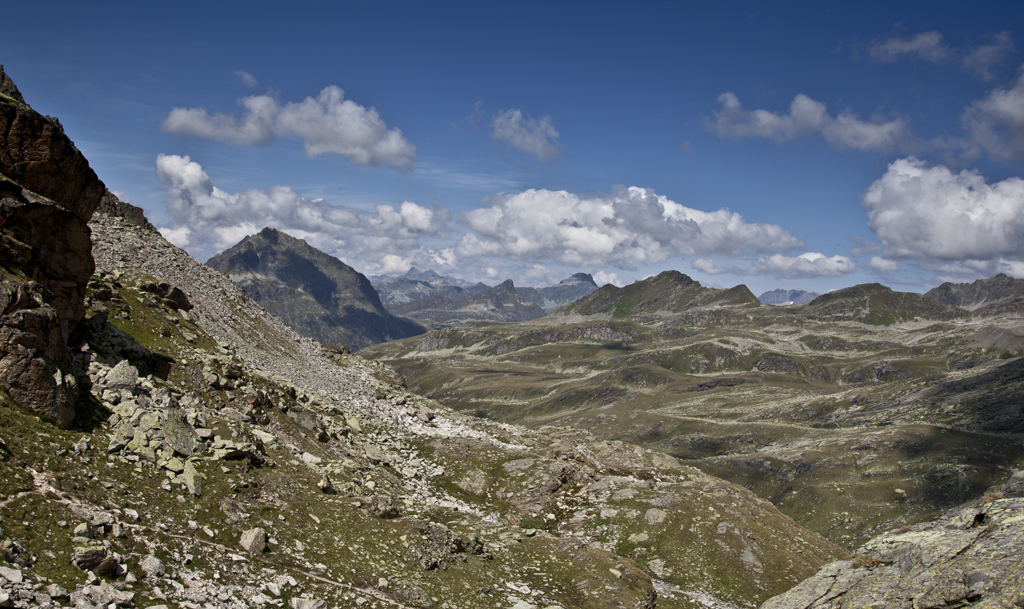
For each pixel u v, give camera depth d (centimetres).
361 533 4334
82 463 3241
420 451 8219
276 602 3136
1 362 3231
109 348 4809
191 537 3266
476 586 4444
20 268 3747
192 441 4050
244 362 7531
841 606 3144
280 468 4628
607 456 9650
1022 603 2348
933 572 2933
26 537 2530
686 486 8569
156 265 8719
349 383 9738
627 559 6225
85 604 2353
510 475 7962
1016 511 3059
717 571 6644
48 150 4091
